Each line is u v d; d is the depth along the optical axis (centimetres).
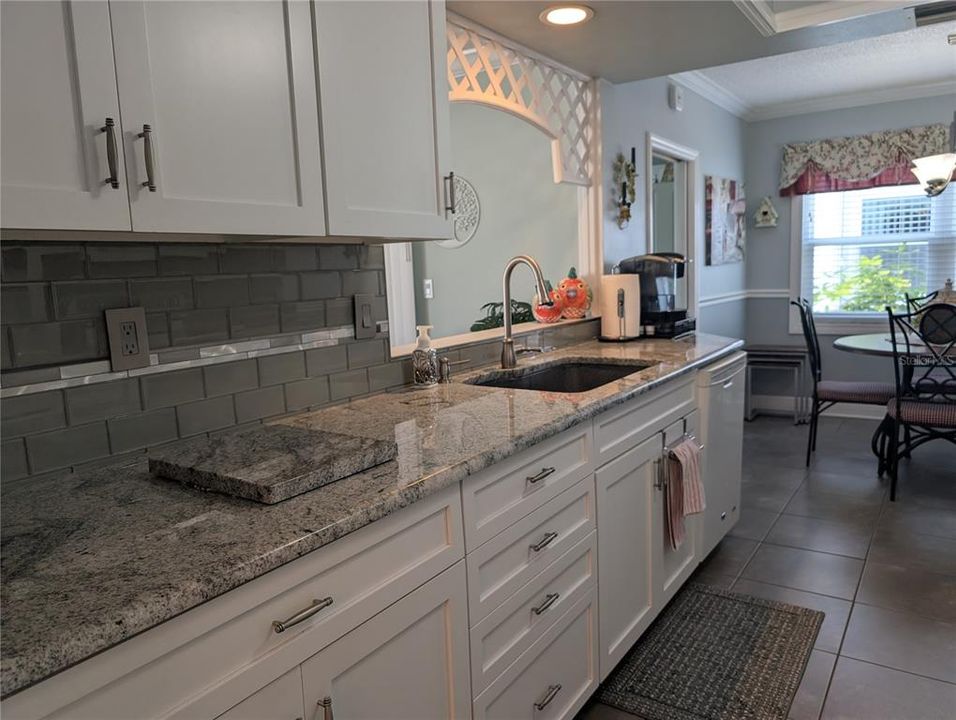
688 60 298
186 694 84
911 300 429
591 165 325
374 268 191
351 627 106
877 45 383
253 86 122
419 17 162
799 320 554
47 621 74
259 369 158
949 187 488
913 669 204
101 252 127
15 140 90
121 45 101
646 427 211
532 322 336
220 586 85
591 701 198
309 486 113
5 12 88
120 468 129
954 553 281
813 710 188
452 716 131
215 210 116
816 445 454
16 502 111
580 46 276
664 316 320
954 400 357
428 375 205
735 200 533
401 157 158
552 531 162
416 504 119
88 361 126
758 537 306
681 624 235
